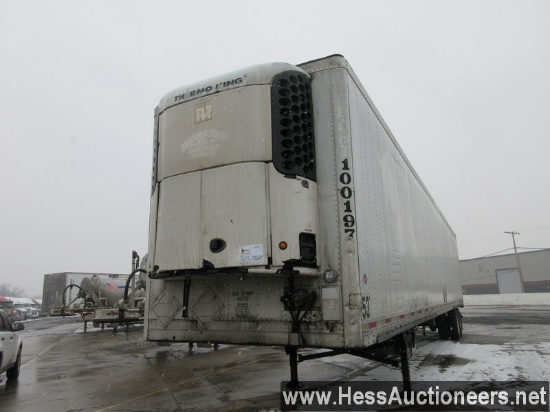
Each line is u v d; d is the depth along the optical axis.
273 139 4.36
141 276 17.97
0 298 35.31
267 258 4.07
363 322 4.08
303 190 4.31
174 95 5.14
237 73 4.73
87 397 6.21
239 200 4.30
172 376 7.76
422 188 8.85
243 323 4.53
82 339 16.08
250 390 6.30
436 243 9.99
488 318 20.61
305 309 4.20
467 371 7.25
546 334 12.76
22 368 9.34
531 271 63.31
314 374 7.45
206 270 4.31
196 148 4.71
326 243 4.32
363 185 4.74
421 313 7.24
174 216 4.69
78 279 26.02
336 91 4.62
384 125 6.23
